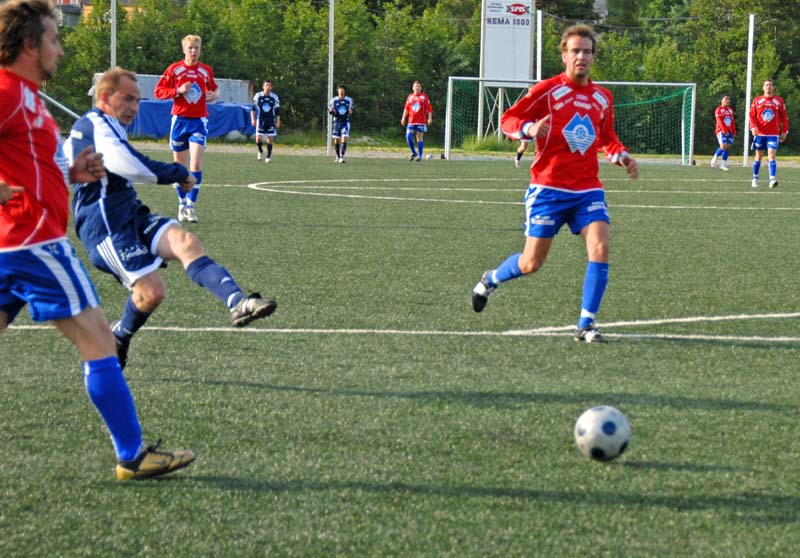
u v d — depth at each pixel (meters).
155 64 67.50
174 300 12.27
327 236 18.70
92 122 8.13
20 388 8.38
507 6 53.12
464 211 23.84
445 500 6.00
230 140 61.12
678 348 10.20
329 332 10.67
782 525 5.66
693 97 51.59
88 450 6.88
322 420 7.60
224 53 69.06
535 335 10.69
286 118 71.38
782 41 89.50
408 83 74.44
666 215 23.88
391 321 11.28
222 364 9.28
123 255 8.09
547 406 8.03
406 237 18.77
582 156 10.55
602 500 6.01
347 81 72.44
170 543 5.39
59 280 6.02
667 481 6.34
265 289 13.12
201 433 7.27
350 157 49.16
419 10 101.81
